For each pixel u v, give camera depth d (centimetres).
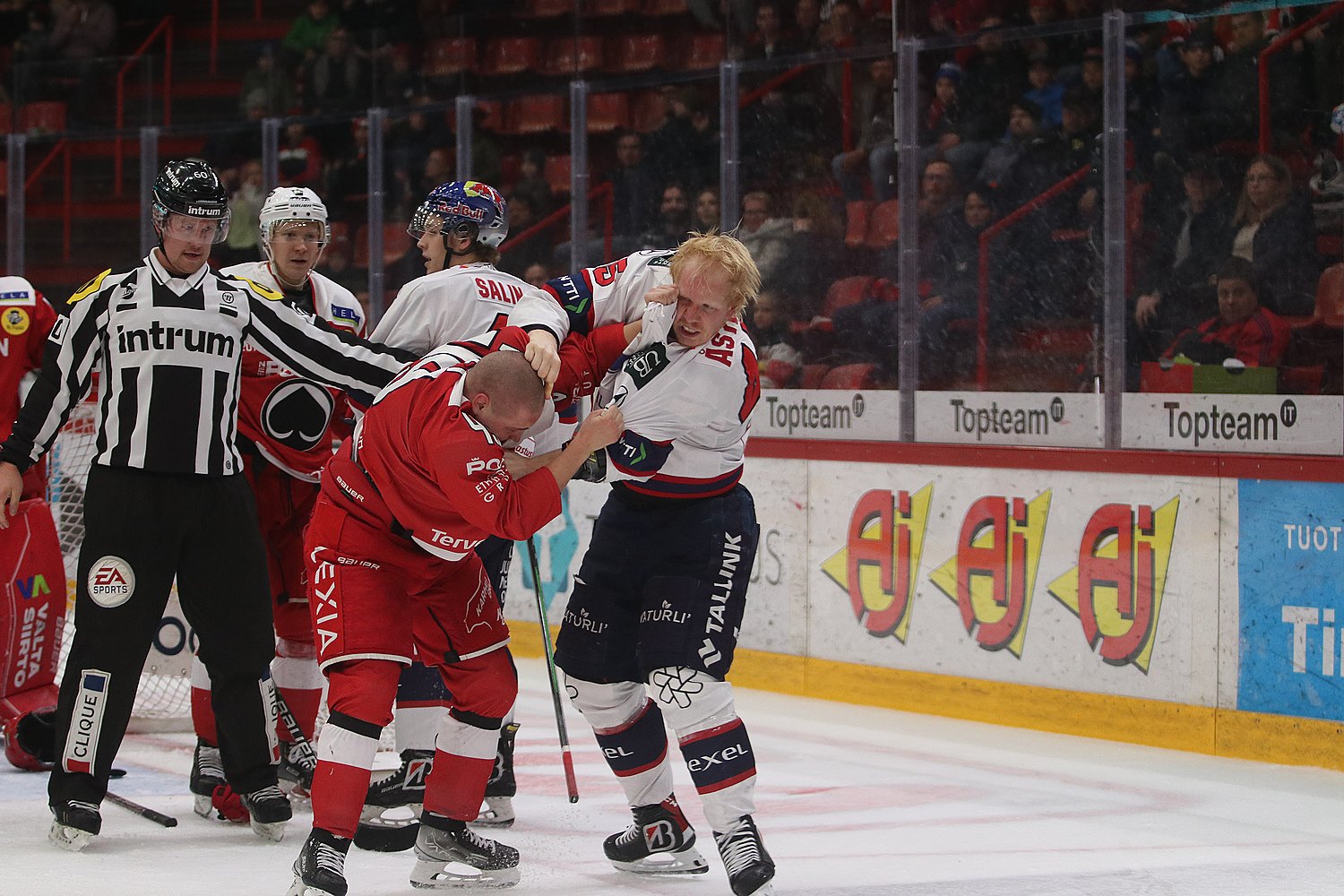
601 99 1175
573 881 615
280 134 1336
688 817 742
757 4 1103
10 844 661
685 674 572
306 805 752
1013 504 970
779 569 1097
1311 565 842
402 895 589
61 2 2081
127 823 707
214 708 674
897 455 1027
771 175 1100
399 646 560
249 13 2058
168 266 657
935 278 1027
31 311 822
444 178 1248
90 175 1455
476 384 526
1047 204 974
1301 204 873
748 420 594
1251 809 751
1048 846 676
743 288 554
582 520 1195
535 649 1240
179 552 662
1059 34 969
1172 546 898
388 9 1769
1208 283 908
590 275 599
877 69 1046
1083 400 960
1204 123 909
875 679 1041
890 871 628
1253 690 867
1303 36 874
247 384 735
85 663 652
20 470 675
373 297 1284
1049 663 954
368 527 561
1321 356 866
